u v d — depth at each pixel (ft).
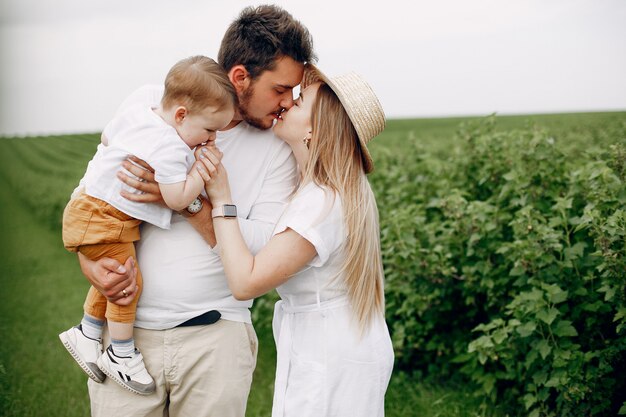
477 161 17.20
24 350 20.40
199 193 8.24
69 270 32.48
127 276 8.43
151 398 8.99
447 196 16.55
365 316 8.59
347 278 8.53
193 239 8.74
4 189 64.95
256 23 8.58
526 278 13.52
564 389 12.39
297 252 8.19
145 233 8.80
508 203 15.64
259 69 8.59
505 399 14.69
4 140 92.53
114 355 8.69
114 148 8.21
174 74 8.10
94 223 8.25
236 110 8.64
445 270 14.99
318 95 8.68
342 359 8.43
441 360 16.48
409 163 20.03
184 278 8.71
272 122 9.12
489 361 15.03
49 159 56.49
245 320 9.27
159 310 8.81
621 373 12.48
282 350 8.77
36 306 25.88
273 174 9.18
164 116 8.23
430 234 15.76
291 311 8.82
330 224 8.29
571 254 12.76
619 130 28.66
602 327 13.25
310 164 8.58
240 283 8.16
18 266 33.37
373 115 8.63
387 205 18.84
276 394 8.69
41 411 15.92
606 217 12.67
